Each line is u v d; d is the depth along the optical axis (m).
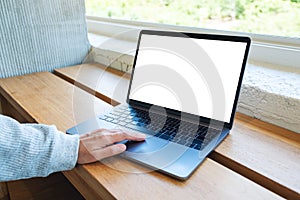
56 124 0.62
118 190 0.40
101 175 0.44
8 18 0.92
